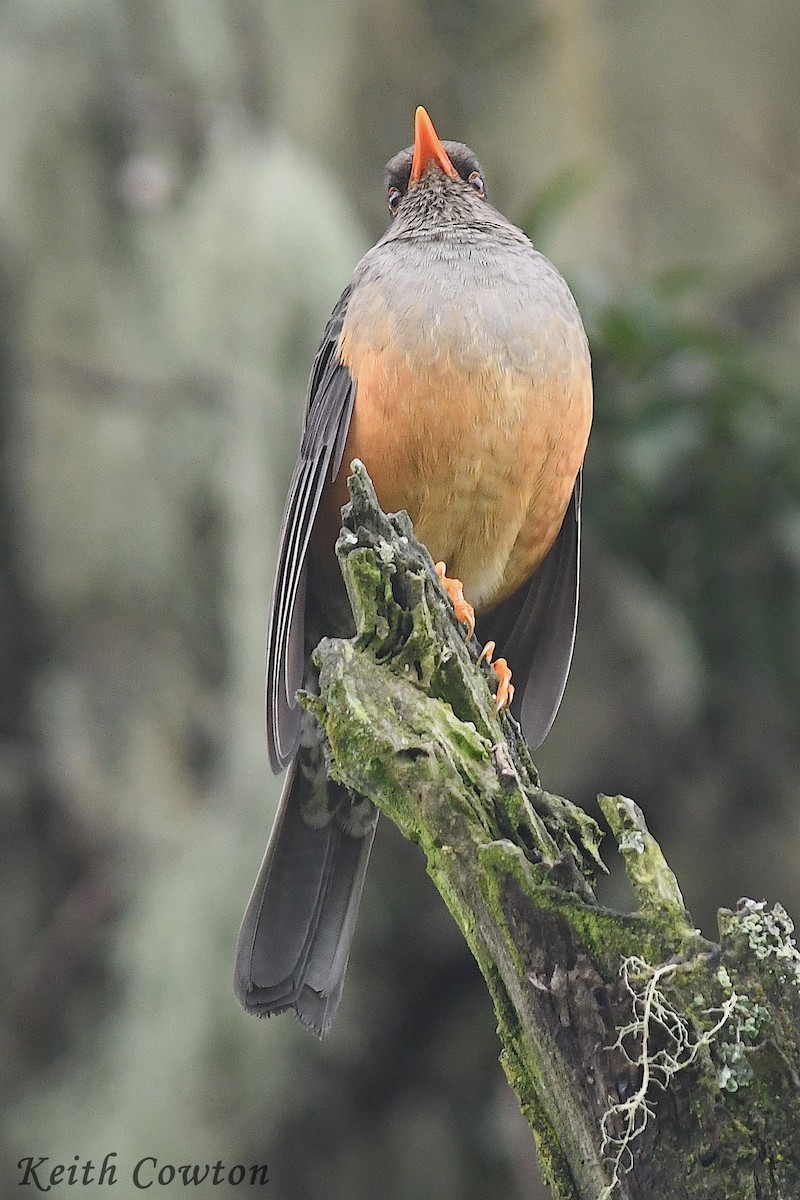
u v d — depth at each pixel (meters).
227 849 9.56
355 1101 10.78
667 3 14.14
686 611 10.12
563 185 9.42
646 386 9.53
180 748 10.37
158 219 10.72
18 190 10.66
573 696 11.54
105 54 10.96
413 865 11.31
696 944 4.13
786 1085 3.99
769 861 11.40
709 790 11.55
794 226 13.29
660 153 13.62
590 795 11.52
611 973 4.16
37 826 10.28
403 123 12.23
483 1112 10.93
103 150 10.88
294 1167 10.23
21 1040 9.92
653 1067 4.05
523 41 12.30
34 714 10.41
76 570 10.38
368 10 12.19
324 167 11.62
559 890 4.26
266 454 10.35
